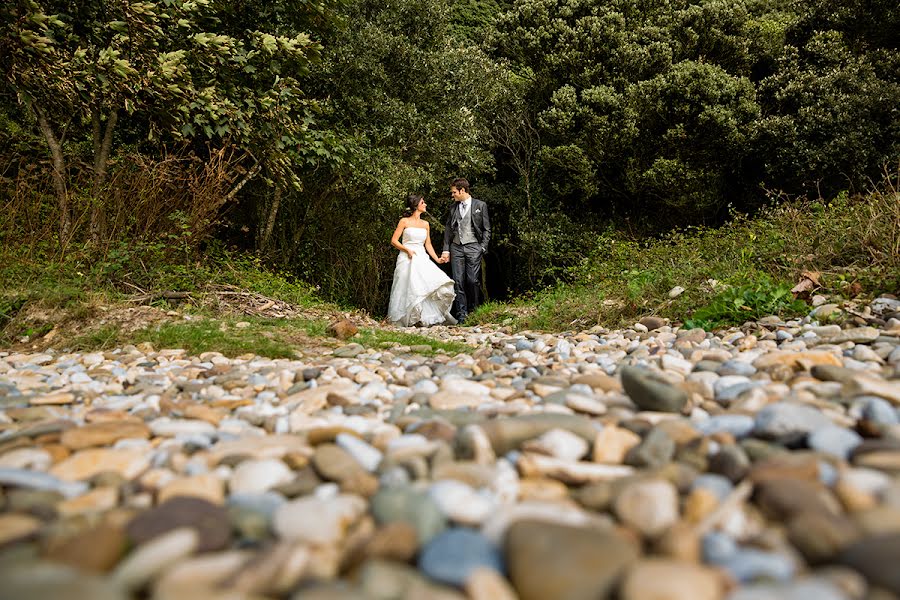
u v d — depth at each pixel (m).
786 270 5.10
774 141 11.02
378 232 11.12
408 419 1.79
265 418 1.99
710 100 11.27
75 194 6.14
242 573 0.81
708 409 1.87
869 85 10.46
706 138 11.42
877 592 0.73
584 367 2.96
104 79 5.49
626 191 12.70
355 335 4.85
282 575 0.83
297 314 6.00
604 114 11.80
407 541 0.92
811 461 1.17
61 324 4.60
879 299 3.74
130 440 1.64
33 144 7.08
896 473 1.11
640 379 1.82
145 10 5.55
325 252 10.52
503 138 13.27
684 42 12.34
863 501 1.00
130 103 5.84
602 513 1.09
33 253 5.66
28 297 4.79
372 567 0.83
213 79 6.49
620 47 11.96
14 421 2.04
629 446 1.41
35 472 1.29
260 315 5.57
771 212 7.04
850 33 11.70
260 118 6.70
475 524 1.04
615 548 0.84
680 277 5.59
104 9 5.84
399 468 1.27
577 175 12.04
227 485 1.27
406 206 9.98
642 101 11.53
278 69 6.64
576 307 6.13
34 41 5.13
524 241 12.72
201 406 2.07
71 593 0.70
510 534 0.90
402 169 9.62
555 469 1.26
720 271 5.55
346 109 9.47
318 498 1.11
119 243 5.80
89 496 1.20
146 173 6.48
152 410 2.14
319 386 2.58
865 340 2.93
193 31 6.93
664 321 4.80
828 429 1.35
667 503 1.00
